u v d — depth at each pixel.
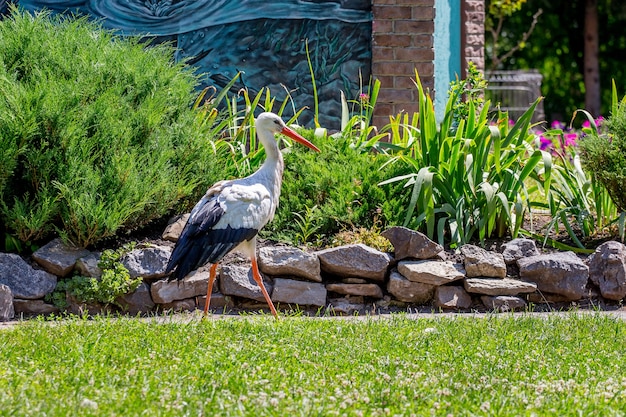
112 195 10.42
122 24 14.67
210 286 9.52
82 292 10.06
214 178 11.56
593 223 12.11
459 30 16.31
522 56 43.09
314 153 12.26
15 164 10.21
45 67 11.21
